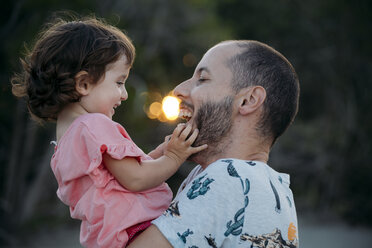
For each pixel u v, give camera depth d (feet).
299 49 73.05
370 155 69.00
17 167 51.52
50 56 6.91
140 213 6.42
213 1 60.44
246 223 5.99
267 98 6.73
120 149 6.51
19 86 7.66
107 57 7.09
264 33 71.46
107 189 6.42
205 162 6.91
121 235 6.22
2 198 52.80
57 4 45.24
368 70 72.08
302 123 76.07
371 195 65.67
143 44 56.44
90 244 6.52
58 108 7.06
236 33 70.18
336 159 69.36
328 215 64.54
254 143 6.78
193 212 6.05
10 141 53.06
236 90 6.76
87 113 7.02
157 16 55.67
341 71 72.43
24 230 50.65
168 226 6.07
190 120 6.98
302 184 70.49
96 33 7.20
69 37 7.00
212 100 6.81
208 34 57.72
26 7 45.03
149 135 60.75
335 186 68.13
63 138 6.81
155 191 6.87
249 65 6.80
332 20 71.26
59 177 6.85
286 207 6.33
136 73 58.54
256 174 6.28
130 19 54.95
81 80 6.97
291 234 6.24
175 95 7.22
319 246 44.88
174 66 61.87
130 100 53.21
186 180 7.56
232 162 6.28
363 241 48.32
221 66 6.89
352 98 72.33
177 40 57.72
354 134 70.44
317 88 76.43
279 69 6.88
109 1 50.47
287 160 70.44
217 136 6.79
